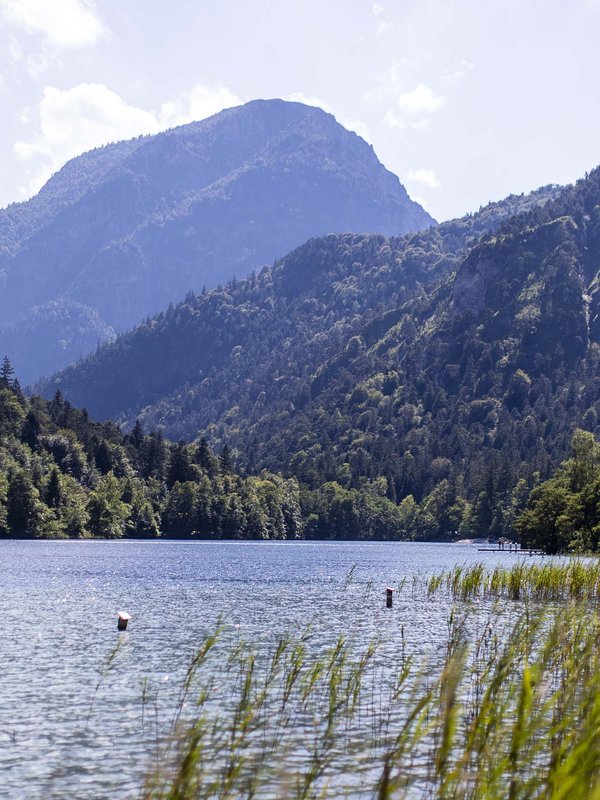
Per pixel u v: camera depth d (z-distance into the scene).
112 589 79.25
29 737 26.64
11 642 44.97
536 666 14.42
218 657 39.28
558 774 9.66
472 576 62.66
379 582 89.00
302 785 14.09
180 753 13.23
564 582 56.53
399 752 12.14
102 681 34.72
